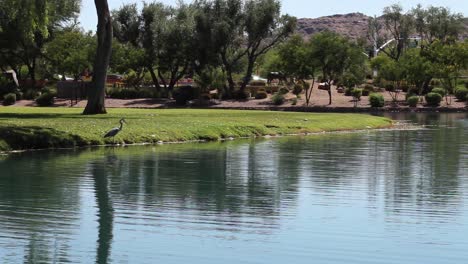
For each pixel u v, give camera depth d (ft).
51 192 63.82
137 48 282.56
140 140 109.70
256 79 359.66
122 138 107.86
